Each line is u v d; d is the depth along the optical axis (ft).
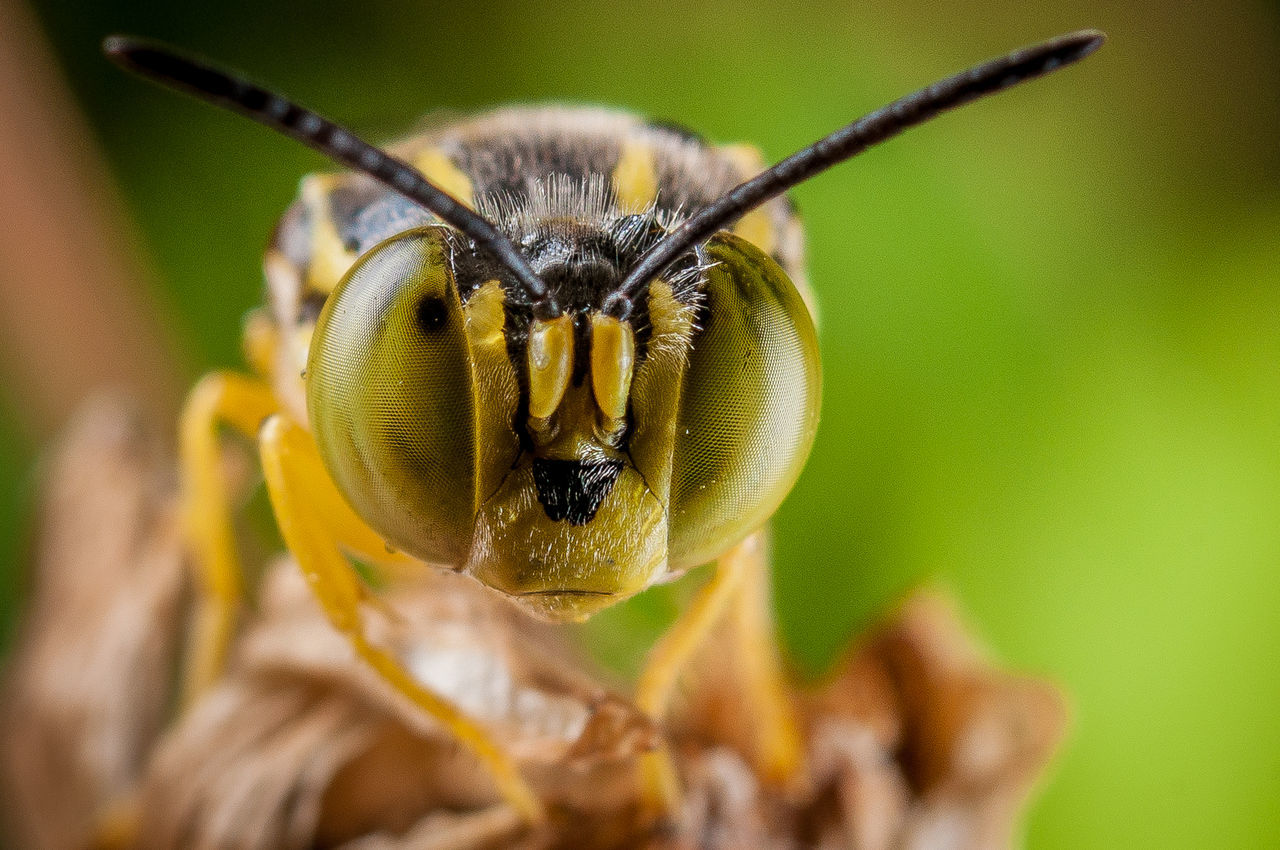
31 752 0.15
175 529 0.15
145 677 0.15
